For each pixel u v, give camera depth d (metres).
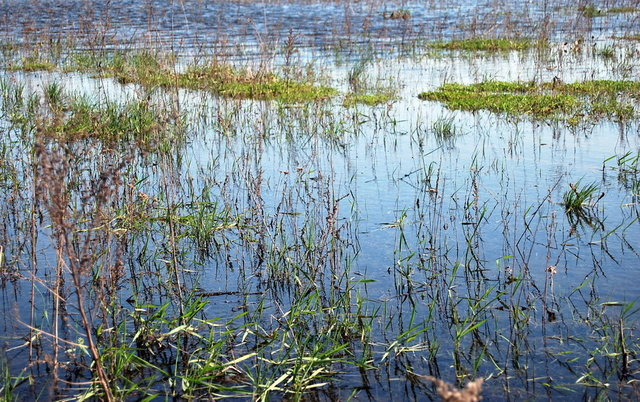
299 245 7.40
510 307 6.17
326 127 12.54
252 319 6.04
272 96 15.41
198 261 7.25
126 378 5.02
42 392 5.04
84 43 23.17
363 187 9.40
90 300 6.41
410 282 6.66
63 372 5.31
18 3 36.00
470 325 5.86
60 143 7.01
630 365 5.25
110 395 4.71
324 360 5.14
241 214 8.28
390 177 9.80
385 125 12.67
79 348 5.58
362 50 22.50
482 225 7.99
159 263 7.16
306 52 22.38
